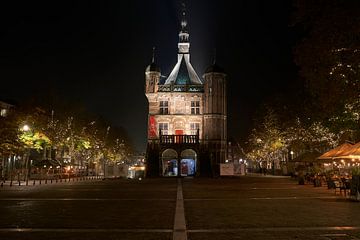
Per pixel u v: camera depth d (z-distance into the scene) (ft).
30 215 52.70
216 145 219.41
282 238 36.76
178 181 163.22
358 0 75.87
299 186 121.70
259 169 318.86
